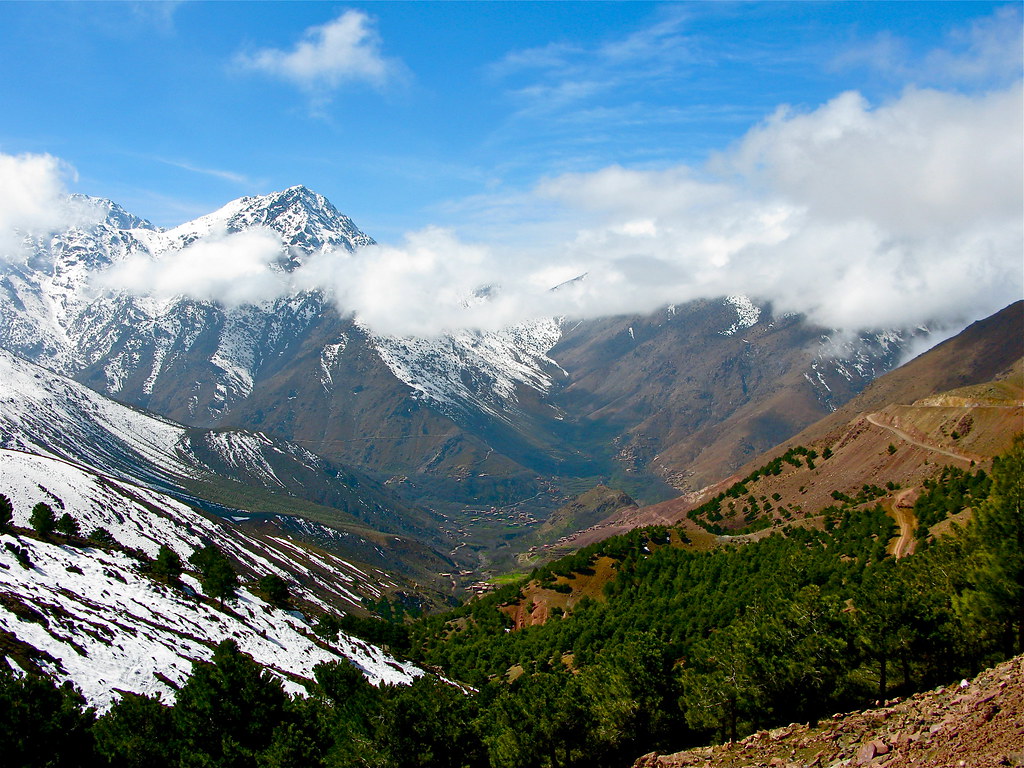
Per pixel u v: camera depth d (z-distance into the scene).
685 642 112.12
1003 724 32.12
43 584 95.31
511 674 152.12
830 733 45.22
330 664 96.56
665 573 181.25
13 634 71.94
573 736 70.81
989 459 186.12
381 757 59.75
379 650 160.88
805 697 62.66
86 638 81.25
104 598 103.12
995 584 52.16
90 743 52.03
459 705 65.81
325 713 69.94
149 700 59.16
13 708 48.19
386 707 62.69
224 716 59.00
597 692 73.62
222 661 62.72
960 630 57.25
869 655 61.28
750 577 151.62
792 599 77.12
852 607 77.19
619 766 70.94
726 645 71.38
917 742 34.84
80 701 63.06
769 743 48.53
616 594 186.75
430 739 61.88
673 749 71.06
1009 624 52.62
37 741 48.34
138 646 87.44
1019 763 28.27
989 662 56.19
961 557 66.38
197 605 123.25
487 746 68.88
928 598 62.03
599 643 141.50
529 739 70.31
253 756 56.38
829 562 138.88
